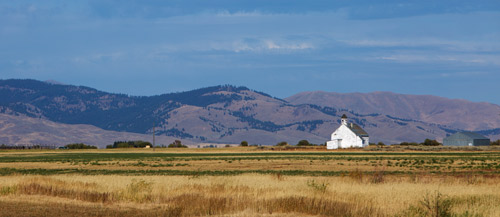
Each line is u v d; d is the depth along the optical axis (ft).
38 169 438.40
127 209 162.20
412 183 235.61
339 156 643.86
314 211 157.07
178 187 206.90
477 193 195.00
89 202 174.91
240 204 164.55
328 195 181.47
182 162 539.70
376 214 151.23
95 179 261.65
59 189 196.54
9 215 147.23
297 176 315.17
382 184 226.17
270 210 159.02
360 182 239.30
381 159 551.18
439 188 209.36
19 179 238.07
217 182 228.43
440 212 149.89
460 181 251.60
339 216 152.76
